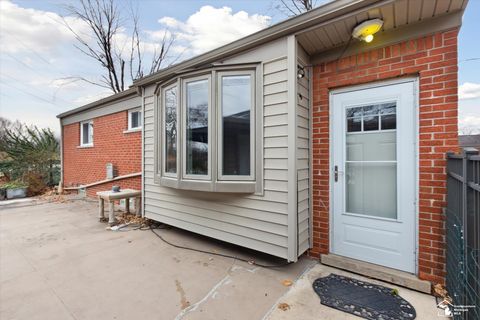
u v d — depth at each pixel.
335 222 2.85
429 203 2.28
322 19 2.34
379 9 2.12
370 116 2.64
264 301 2.12
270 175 2.76
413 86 2.38
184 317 1.92
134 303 2.10
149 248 3.38
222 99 2.99
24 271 2.70
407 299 2.12
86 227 4.39
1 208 6.05
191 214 3.62
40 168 9.31
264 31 2.68
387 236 2.53
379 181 2.60
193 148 3.26
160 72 3.88
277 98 2.71
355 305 2.04
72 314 1.95
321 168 2.91
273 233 2.73
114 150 6.36
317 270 2.68
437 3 2.04
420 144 2.33
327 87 2.86
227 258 3.03
